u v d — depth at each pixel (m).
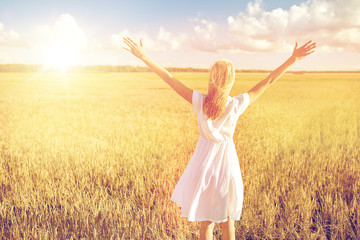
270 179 3.61
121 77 69.19
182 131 7.20
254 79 65.44
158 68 1.82
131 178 3.69
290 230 2.60
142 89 33.41
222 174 1.87
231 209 1.90
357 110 11.51
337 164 4.10
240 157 4.54
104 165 4.19
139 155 4.67
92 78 62.81
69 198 3.06
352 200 3.01
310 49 1.79
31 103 15.69
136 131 7.17
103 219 2.65
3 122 8.61
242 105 1.81
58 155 4.72
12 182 3.43
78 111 12.25
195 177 1.90
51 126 8.00
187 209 1.87
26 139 6.09
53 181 3.50
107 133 6.92
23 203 2.97
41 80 52.16
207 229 1.95
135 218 2.69
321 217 2.81
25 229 2.48
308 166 4.11
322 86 38.91
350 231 2.57
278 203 3.09
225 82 1.70
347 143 5.61
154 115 11.01
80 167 4.00
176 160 4.36
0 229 2.54
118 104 15.95
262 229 2.61
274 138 6.09
